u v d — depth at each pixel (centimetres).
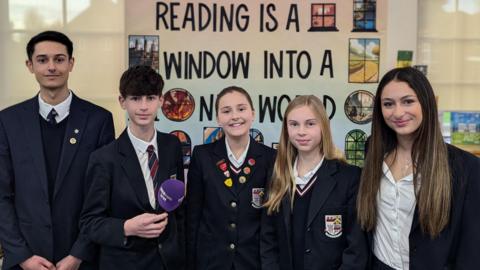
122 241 187
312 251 187
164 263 195
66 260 197
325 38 278
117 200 194
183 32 277
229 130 210
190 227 214
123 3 279
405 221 171
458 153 172
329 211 188
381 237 177
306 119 191
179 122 280
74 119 210
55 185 203
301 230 191
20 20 277
